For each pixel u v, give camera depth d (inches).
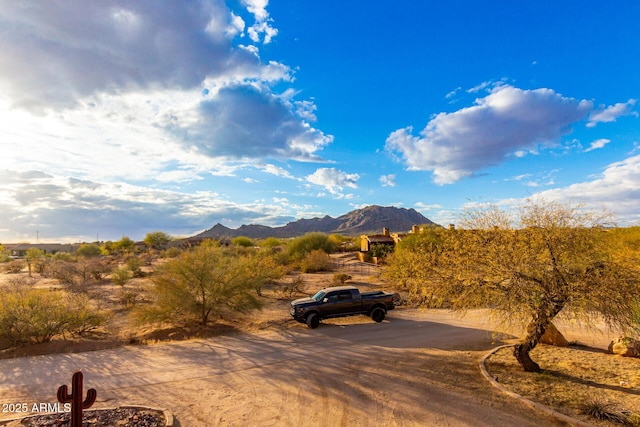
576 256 358.6
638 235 430.3
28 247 4065.0
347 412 325.1
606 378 391.5
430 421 305.3
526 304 356.2
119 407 331.9
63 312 614.5
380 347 540.1
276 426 301.3
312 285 1151.0
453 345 547.2
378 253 1811.0
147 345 569.6
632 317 347.3
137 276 1491.1
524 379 389.7
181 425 303.3
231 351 526.6
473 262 391.5
